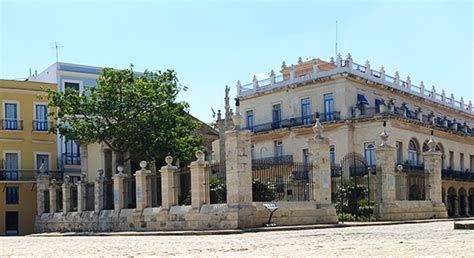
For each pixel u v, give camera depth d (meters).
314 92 59.09
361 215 35.47
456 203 63.84
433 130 60.91
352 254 11.83
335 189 42.06
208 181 28.38
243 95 65.75
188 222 28.14
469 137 68.69
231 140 27.08
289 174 34.50
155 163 41.69
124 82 39.78
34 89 51.50
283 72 66.00
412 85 65.56
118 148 40.03
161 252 14.46
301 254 12.22
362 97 58.12
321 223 29.58
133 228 31.84
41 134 51.56
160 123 39.22
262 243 16.67
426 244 13.97
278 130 60.44
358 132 55.62
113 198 35.34
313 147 30.56
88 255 14.30
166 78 40.62
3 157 49.66
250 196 27.11
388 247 13.45
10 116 50.38
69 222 38.50
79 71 56.00
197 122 46.34
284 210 28.27
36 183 48.16
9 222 49.19
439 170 38.56
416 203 36.28
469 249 12.05
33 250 17.50
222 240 19.30
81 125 39.75
